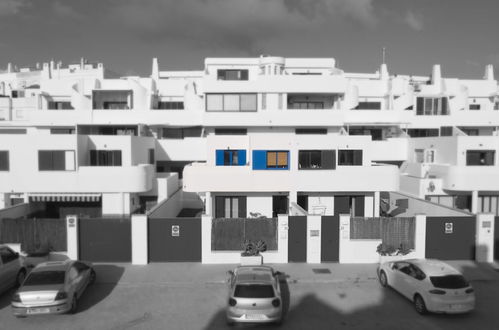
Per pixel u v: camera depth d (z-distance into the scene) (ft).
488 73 157.79
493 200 97.71
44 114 109.81
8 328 41.70
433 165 99.35
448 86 142.82
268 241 62.80
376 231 62.85
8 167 82.38
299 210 68.64
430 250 63.21
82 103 114.52
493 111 121.60
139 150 95.04
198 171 80.89
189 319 44.14
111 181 84.07
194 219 62.39
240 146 84.02
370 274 57.62
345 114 117.39
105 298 49.73
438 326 42.19
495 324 42.68
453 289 42.86
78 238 61.87
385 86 128.57
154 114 112.27
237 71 123.44
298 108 111.96
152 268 59.88
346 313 45.44
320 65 128.98
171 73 153.58
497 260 63.62
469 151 95.66
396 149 113.19
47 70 160.66
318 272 58.29
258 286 40.73
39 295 41.65
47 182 83.05
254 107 106.63
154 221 62.23
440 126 118.93
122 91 116.06
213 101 106.22
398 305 47.47
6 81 196.65
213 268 59.93
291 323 43.01
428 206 81.10
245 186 81.10
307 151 82.23
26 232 61.52
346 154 82.99
